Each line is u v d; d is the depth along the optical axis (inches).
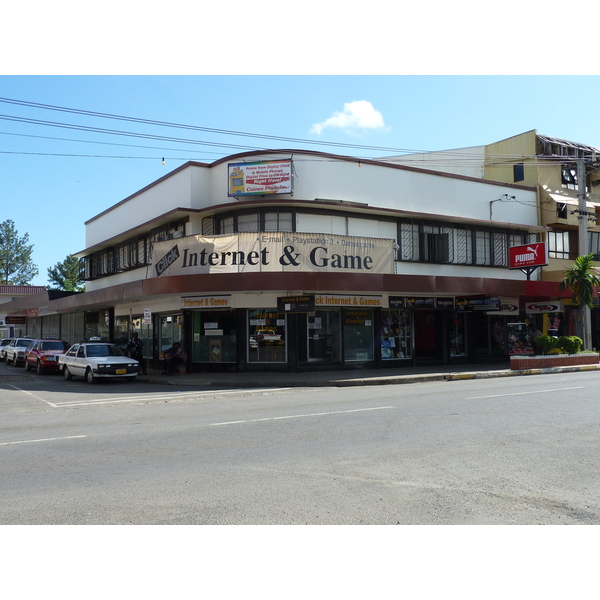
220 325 895.7
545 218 1141.7
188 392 693.3
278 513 222.4
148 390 732.7
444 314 1002.7
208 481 269.1
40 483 271.4
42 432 421.1
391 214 943.7
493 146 1248.2
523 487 253.1
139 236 1117.1
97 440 379.9
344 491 249.9
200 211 908.6
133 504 236.2
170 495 247.9
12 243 3115.2
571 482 260.1
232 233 826.2
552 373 889.5
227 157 920.3
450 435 366.6
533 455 310.5
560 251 1178.0
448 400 541.3
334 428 401.7
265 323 872.9
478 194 1064.8
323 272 797.9
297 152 886.4
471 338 1032.8
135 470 293.4
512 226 1079.0
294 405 540.1
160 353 987.3
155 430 414.9
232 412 502.6
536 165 1160.2
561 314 1163.9
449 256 1007.6
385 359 938.1
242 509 227.6
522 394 577.9
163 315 991.0
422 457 309.6
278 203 863.1
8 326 2110.0
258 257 815.7
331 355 892.0
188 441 368.8
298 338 865.5
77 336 1439.5
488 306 918.4
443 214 1013.8
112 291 962.1
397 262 948.6
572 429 381.1
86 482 271.6
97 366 816.9
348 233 909.2
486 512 221.9
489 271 1059.9
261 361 870.4
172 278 814.5
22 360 1205.7
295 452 327.9
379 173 947.3
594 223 1219.2
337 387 740.7
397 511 223.5
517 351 1088.2
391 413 465.1
